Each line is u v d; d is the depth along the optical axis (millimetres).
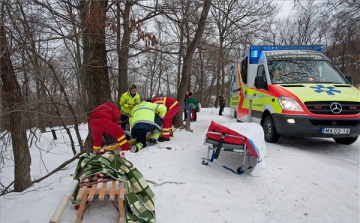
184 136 7688
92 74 6398
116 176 3037
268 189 3953
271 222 3102
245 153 4426
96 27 5082
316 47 8195
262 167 4230
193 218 3139
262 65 7688
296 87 6309
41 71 4352
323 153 6012
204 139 4785
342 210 3363
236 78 11258
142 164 4918
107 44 6090
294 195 3764
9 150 4086
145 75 7156
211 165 4945
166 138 6953
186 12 7598
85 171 3068
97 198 3340
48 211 3049
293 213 3305
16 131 3967
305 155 5617
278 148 6156
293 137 7703
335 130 5652
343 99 5711
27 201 3410
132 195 2984
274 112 6312
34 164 8883
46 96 4371
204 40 9961
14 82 3848
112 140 6938
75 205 3162
